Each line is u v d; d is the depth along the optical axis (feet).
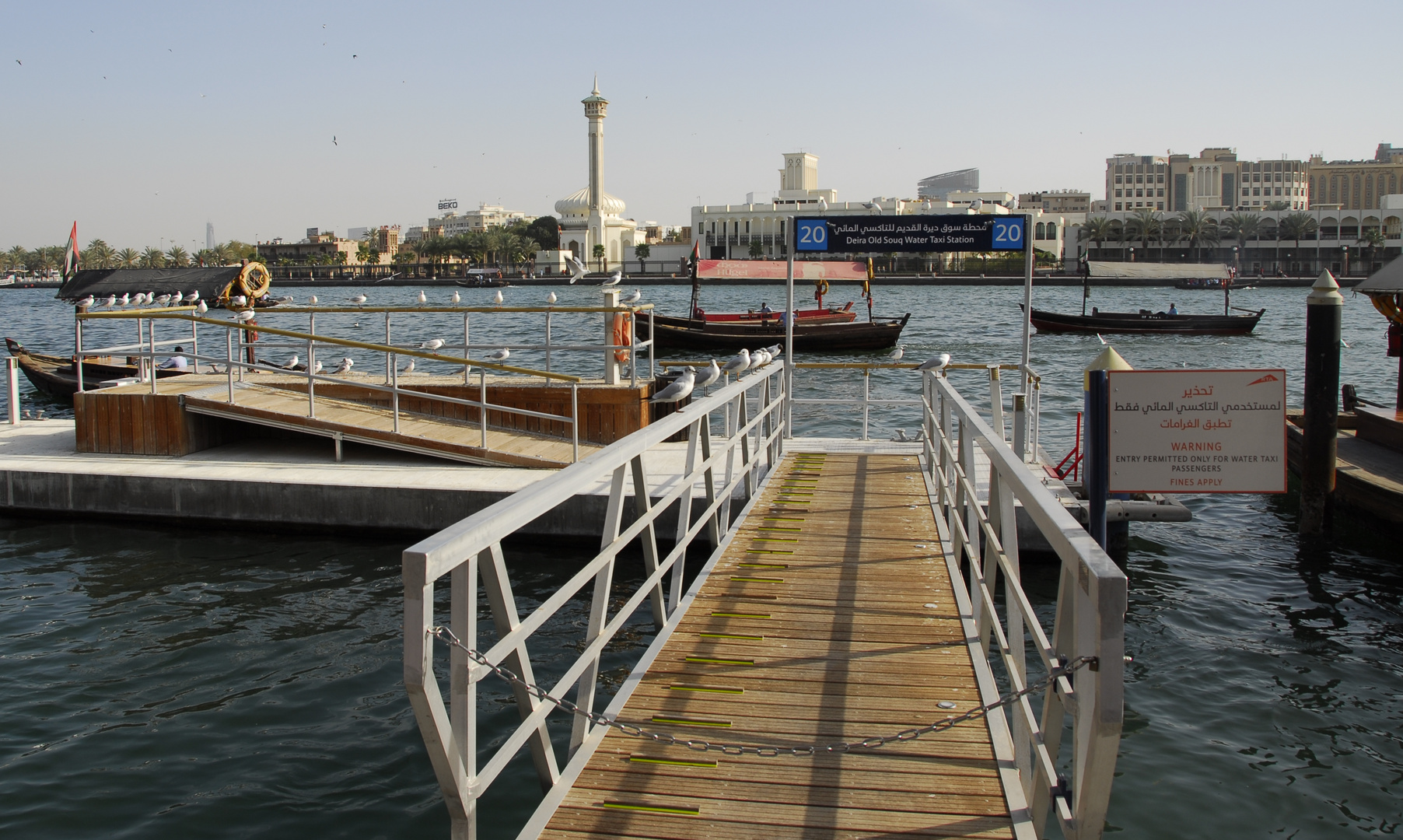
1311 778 22.35
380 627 30.91
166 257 625.00
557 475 14.75
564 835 14.02
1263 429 26.55
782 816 14.42
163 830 20.31
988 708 13.37
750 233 495.41
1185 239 464.24
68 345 147.02
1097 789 10.82
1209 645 29.96
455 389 48.29
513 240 536.01
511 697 26.12
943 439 29.60
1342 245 438.81
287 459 44.96
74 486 41.50
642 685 18.75
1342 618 32.14
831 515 31.48
